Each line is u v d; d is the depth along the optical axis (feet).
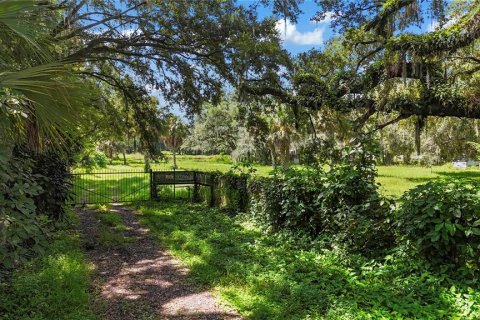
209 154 208.23
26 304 13.78
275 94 36.29
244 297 15.28
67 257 19.65
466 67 35.94
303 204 24.35
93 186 60.34
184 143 173.58
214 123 161.68
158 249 24.16
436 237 15.92
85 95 10.90
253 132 45.39
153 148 50.37
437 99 29.55
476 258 15.56
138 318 13.83
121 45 36.91
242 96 37.17
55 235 24.77
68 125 10.87
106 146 151.23
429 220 16.48
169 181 46.68
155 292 16.51
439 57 28.63
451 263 16.35
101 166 104.32
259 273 18.07
